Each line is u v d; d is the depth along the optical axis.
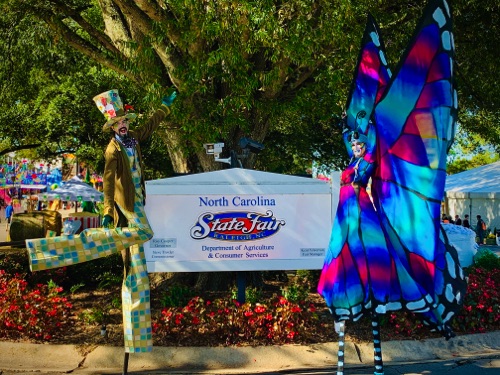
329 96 8.74
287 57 7.80
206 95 8.40
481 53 11.41
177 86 8.41
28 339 6.32
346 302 5.01
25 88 13.21
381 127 5.16
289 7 7.84
